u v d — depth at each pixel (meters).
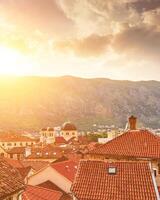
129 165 35.12
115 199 31.34
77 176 35.16
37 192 40.06
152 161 41.53
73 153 97.50
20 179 26.11
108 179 33.88
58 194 43.62
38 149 113.88
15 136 186.88
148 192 31.34
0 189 22.19
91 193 32.66
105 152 44.34
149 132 46.50
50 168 55.31
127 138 46.06
